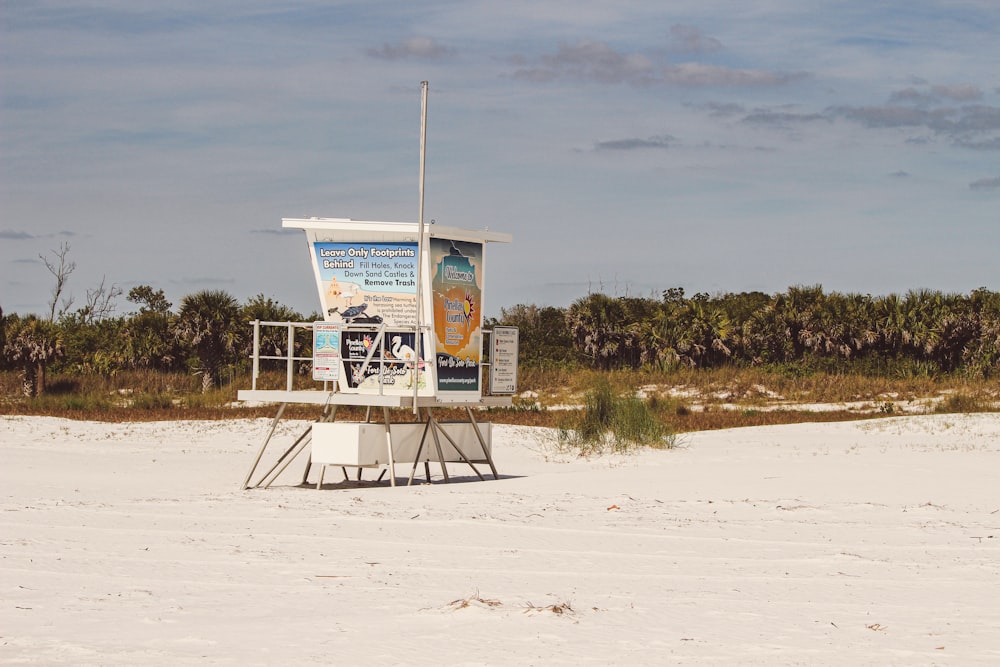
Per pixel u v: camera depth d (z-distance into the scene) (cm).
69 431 3161
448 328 2033
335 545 1224
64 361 5206
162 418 3638
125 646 791
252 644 794
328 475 2342
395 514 1456
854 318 5475
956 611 893
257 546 1218
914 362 5200
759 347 5572
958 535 1263
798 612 891
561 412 3953
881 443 2598
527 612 879
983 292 5466
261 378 4712
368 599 947
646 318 5791
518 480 1930
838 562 1107
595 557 1143
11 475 2217
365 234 2016
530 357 6062
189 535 1293
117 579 1039
